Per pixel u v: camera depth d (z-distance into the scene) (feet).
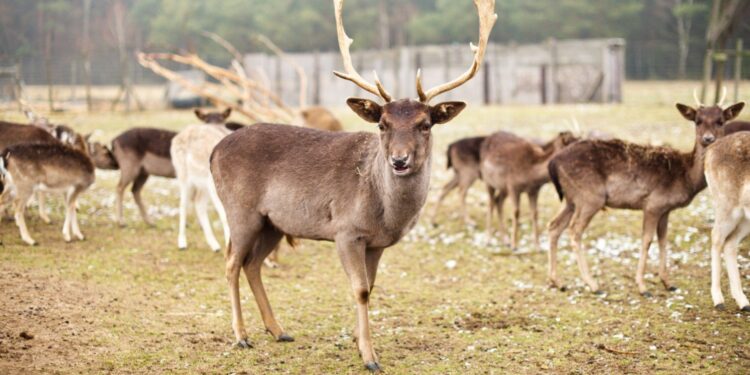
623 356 26.40
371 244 25.94
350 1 263.70
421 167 24.54
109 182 62.85
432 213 52.03
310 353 26.96
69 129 52.26
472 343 28.27
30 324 27.81
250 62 187.21
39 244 40.96
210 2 242.58
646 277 37.32
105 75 193.98
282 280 37.40
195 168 41.98
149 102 144.25
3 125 47.11
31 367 23.98
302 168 26.55
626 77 229.25
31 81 181.16
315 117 67.92
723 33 94.73
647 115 105.19
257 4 247.09
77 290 32.83
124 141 47.52
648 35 253.03
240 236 27.66
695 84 181.16
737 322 29.50
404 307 33.32
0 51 203.92
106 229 46.39
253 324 30.27
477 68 26.03
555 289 36.14
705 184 33.94
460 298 34.88
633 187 34.86
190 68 196.54
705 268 37.76
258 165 27.25
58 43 225.56
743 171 30.14
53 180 41.27
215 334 28.73
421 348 27.73
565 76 154.81
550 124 98.48
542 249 44.42
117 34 223.10
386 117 24.26
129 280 35.50
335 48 258.16
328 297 34.58
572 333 29.25
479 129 94.48
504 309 33.01
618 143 35.81
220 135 42.88
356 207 25.30
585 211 35.94
